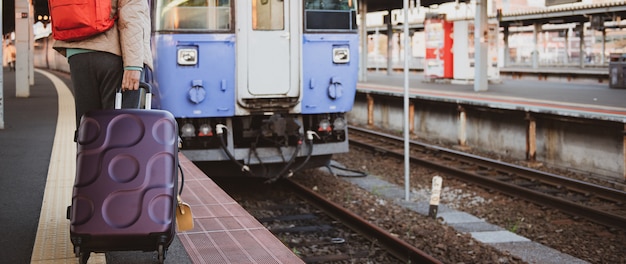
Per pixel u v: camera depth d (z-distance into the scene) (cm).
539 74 3325
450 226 856
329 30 994
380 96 2041
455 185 1152
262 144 1010
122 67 362
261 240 434
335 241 775
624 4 3123
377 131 1989
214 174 1016
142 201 306
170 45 929
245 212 514
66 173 675
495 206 997
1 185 605
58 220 472
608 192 1014
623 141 1160
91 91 363
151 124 317
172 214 313
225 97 953
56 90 2175
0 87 1073
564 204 950
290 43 970
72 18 343
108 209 303
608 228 860
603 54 4466
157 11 928
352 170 1246
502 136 1488
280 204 981
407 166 1031
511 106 1409
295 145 1004
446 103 1664
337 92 1002
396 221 873
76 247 302
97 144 311
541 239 820
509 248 769
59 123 1174
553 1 2612
